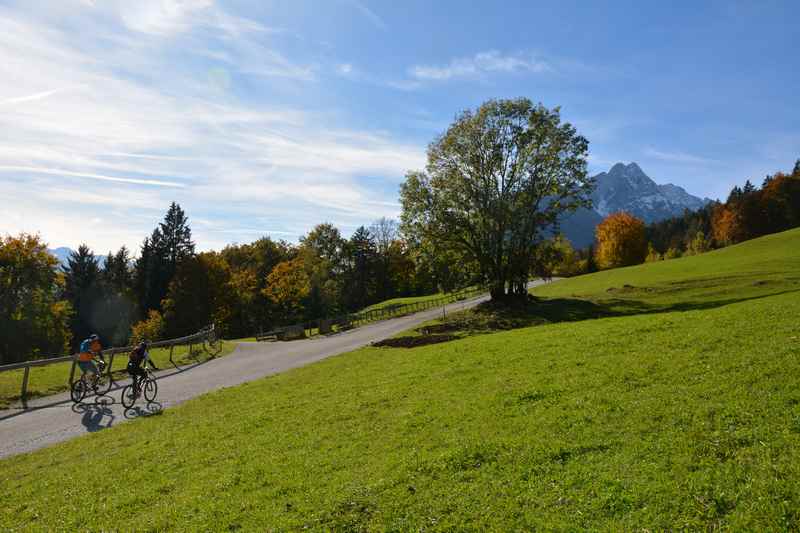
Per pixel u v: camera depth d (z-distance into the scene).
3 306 59.47
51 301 63.78
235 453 12.23
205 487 10.22
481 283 53.81
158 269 92.19
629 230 110.50
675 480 7.18
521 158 50.00
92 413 19.00
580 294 55.19
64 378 25.08
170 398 21.23
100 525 9.24
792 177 110.44
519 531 6.80
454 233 50.41
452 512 7.63
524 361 16.94
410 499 8.20
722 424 8.63
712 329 16.14
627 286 52.78
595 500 7.09
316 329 66.69
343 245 116.94
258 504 9.05
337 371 22.86
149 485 10.98
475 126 49.28
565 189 50.22
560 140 49.25
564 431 9.77
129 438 15.02
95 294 90.69
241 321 98.00
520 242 51.25
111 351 25.42
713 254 74.38
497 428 10.65
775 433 7.91
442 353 22.69
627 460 8.08
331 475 9.83
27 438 16.14
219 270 85.88
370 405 14.90
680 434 8.59
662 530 6.21
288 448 12.03
